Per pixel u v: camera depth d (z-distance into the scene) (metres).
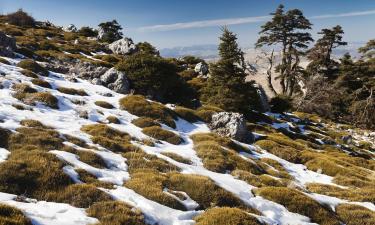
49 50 47.88
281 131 42.91
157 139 26.89
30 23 67.94
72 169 16.05
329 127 58.16
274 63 75.38
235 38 47.84
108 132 24.44
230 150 27.67
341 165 32.78
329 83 73.75
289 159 32.06
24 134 18.95
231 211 14.95
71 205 13.39
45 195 13.56
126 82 38.31
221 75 44.28
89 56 52.34
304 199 19.25
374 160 41.00
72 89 32.56
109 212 13.06
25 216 11.05
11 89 27.52
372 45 71.44
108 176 17.05
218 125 33.84
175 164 21.42
